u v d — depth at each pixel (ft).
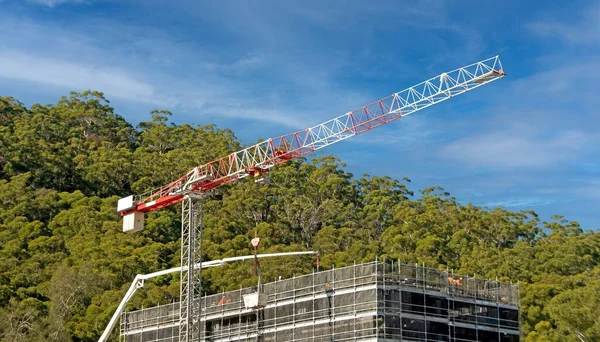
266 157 419.54
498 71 385.29
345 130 422.82
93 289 557.74
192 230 388.78
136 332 409.90
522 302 543.39
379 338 307.78
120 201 428.56
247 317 364.17
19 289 542.57
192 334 363.76
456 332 335.67
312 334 331.16
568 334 472.03
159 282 596.70
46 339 492.54
